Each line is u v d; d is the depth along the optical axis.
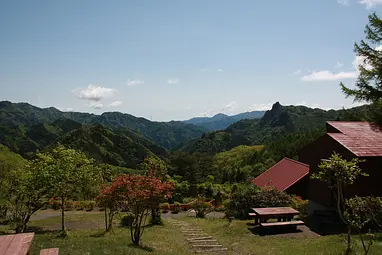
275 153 56.22
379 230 11.30
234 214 19.66
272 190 19.88
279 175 26.41
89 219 22.16
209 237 14.38
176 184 36.34
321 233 13.48
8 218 16.28
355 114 26.62
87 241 11.81
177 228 17.94
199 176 69.38
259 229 14.71
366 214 7.85
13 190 16.12
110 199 12.17
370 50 20.14
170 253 10.46
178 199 35.28
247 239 13.27
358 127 17.19
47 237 13.78
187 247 12.32
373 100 20.42
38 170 16.33
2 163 18.36
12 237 5.87
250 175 48.25
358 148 14.09
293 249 11.06
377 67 19.88
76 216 23.75
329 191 16.25
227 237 14.19
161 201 12.15
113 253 9.28
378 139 15.27
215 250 11.80
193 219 22.47
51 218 22.84
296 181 22.77
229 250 11.77
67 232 14.70
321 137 17.17
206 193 34.75
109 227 16.33
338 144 15.24
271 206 18.77
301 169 24.44
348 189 14.12
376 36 19.89
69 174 16.95
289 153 50.34
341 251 9.48
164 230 16.92
